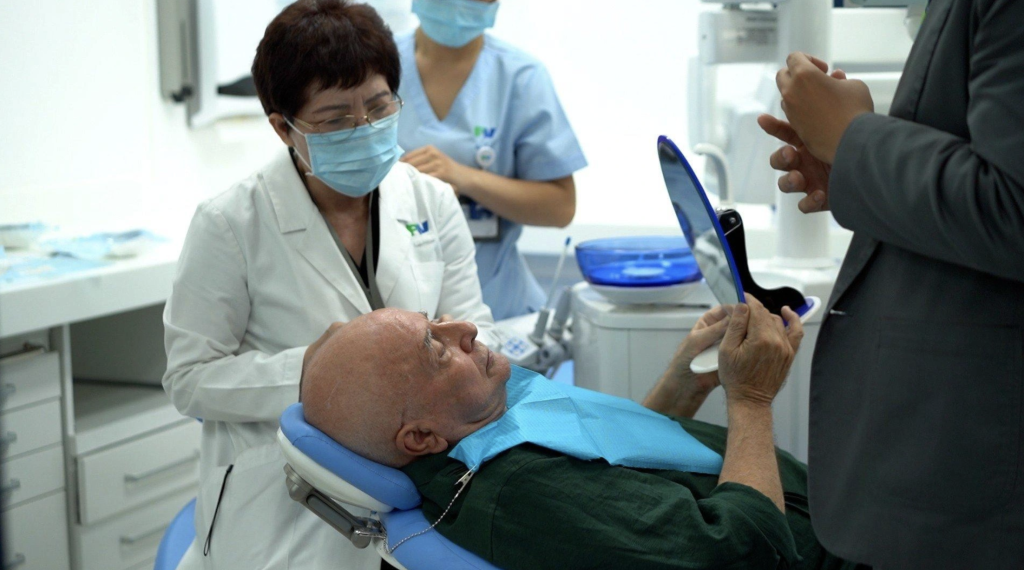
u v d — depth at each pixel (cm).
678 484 127
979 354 96
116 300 214
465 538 120
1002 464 96
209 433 158
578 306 218
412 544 122
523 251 348
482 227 236
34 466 206
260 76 153
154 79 277
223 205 155
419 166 218
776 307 146
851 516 106
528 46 336
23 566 205
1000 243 87
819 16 193
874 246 106
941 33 97
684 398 166
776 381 136
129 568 228
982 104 87
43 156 247
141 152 275
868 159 95
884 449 103
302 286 155
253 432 153
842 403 110
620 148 339
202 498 147
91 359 252
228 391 147
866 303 108
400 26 320
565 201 239
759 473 129
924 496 100
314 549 135
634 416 145
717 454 142
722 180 210
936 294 99
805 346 194
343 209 165
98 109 261
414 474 127
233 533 139
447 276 178
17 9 238
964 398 97
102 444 218
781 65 200
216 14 276
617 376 203
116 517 224
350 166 151
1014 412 95
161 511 234
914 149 92
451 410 127
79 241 229
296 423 124
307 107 149
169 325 153
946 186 89
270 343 158
